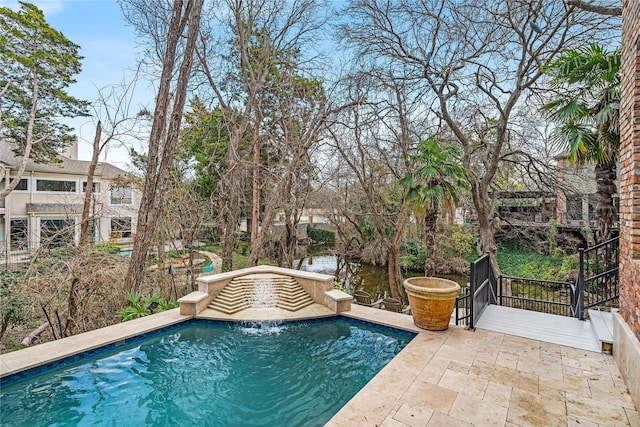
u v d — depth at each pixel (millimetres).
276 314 7152
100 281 7641
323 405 3922
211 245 21469
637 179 3463
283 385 4414
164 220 11734
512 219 17438
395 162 12992
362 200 18016
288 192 15547
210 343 5898
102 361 5145
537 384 3609
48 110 13625
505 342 4785
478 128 11055
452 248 17953
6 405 3955
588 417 3002
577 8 7758
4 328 7301
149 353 5461
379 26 9953
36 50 12078
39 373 4695
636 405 3100
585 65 5453
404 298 14930
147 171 8062
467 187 7555
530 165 10828
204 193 16469
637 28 3426
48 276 7398
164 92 8070
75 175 18547
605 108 5305
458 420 3010
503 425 2920
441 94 10078
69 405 3973
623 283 3889
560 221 16141
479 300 5762
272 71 14367
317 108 13281
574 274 12977
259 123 14164
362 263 20438
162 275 11430
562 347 4562
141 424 3605
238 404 3973
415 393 3482
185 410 3865
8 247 9898
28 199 16969
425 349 4578
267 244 18188
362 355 5320
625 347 3559
